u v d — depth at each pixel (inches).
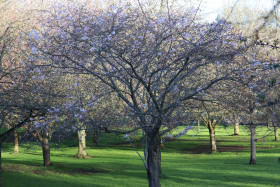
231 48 367.6
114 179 932.0
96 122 417.1
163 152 1678.2
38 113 536.4
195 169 1099.3
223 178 925.8
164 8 444.1
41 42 426.6
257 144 1881.2
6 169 985.5
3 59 564.1
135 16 402.6
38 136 650.2
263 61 356.8
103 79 437.4
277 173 988.6
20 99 523.5
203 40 374.6
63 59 405.7
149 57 397.4
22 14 664.4
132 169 1141.1
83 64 404.2
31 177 894.4
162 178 926.4
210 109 477.4
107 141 2133.4
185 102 461.7
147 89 388.8
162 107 404.5
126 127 445.1
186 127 510.3
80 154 1461.6
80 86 467.2
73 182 862.5
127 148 1824.6
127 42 394.9
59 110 435.2
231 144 1937.7
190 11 414.3
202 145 1931.6
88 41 374.9
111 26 389.7
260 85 354.6
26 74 494.0
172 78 387.5
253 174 977.5
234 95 418.3
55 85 536.4
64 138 464.8
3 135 598.5
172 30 404.5
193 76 418.6
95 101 426.3
